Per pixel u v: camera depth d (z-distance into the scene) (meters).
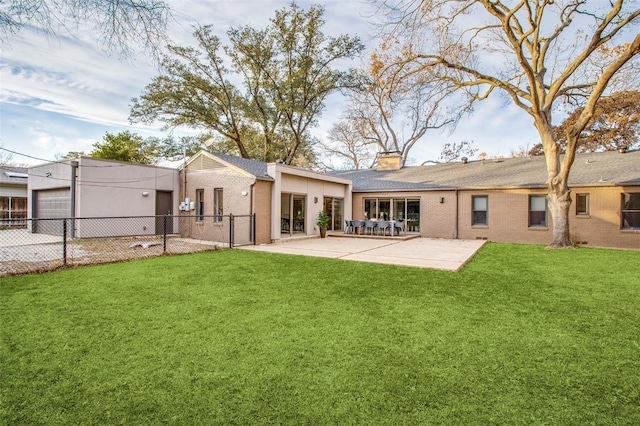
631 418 2.17
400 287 5.73
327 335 3.56
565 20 10.98
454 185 15.97
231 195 13.16
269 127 26.08
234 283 5.96
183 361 2.95
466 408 2.28
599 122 20.19
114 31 4.96
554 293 5.38
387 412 2.23
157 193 15.25
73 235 11.66
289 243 12.99
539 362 2.96
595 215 13.20
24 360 2.95
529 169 16.12
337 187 17.34
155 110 21.25
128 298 4.95
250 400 2.36
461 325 3.89
